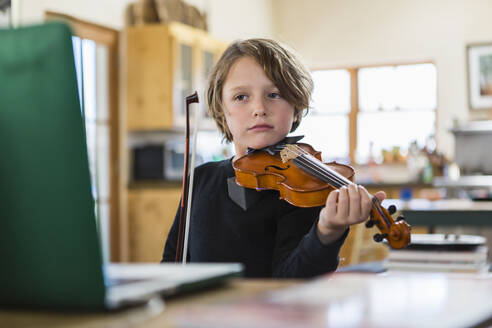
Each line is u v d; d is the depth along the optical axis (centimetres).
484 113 737
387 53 774
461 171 635
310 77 136
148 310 55
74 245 56
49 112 57
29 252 58
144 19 568
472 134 632
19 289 58
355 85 803
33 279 58
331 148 805
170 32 544
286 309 49
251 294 61
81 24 502
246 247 118
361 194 87
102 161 525
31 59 57
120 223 532
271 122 129
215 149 661
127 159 557
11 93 58
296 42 813
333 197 88
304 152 138
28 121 58
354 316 46
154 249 531
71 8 484
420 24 761
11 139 58
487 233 446
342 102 805
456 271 140
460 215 370
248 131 130
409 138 774
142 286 60
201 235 123
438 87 753
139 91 553
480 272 139
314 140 810
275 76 127
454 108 747
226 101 132
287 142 142
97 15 515
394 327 43
